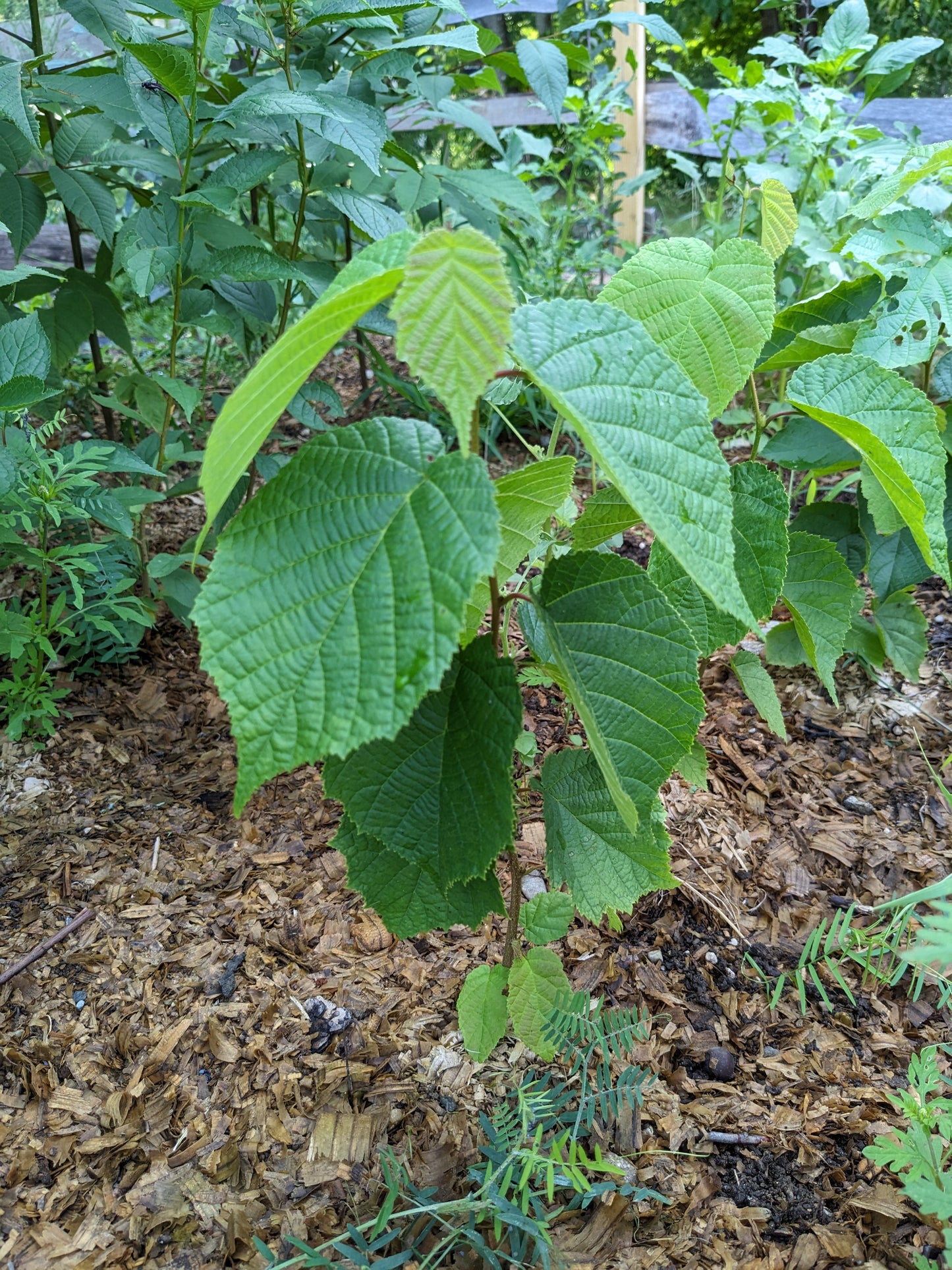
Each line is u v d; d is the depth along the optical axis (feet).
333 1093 1.94
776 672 3.18
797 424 2.49
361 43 3.00
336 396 3.03
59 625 2.72
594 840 1.50
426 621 0.99
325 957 2.22
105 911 2.34
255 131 2.68
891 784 2.76
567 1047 1.85
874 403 1.57
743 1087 1.96
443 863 1.32
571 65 3.66
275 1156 1.84
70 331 3.17
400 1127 1.88
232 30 2.61
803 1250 1.67
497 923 2.28
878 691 3.07
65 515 2.77
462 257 0.87
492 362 0.94
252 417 1.00
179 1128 1.89
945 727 2.91
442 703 1.32
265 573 1.06
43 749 2.82
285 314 3.18
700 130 5.42
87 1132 1.89
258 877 2.44
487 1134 1.79
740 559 1.72
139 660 3.22
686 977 2.19
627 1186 1.67
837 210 3.59
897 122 4.05
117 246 2.79
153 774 2.80
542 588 1.39
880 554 2.79
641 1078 1.94
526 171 4.68
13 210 2.90
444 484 1.05
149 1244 1.71
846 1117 1.89
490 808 1.27
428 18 2.88
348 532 1.06
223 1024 2.08
